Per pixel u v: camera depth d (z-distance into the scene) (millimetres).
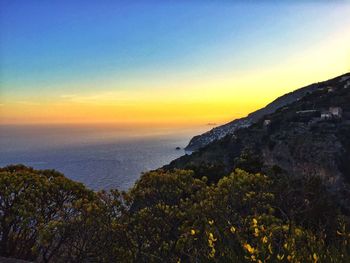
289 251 3189
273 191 7297
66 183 8297
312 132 76000
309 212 5777
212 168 15422
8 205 7652
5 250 7520
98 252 7121
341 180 56000
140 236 7125
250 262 3188
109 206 7641
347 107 95875
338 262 3088
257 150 78000
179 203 7973
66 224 7082
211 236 3469
